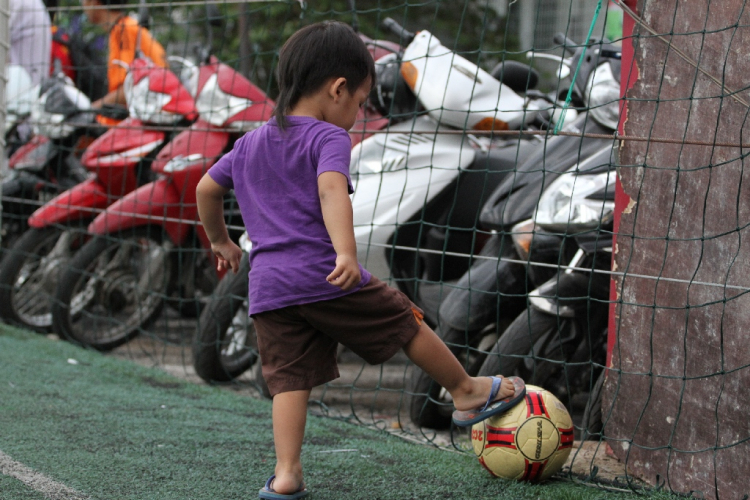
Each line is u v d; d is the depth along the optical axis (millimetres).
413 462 6766
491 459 6215
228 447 7012
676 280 6043
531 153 8750
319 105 5617
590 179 7555
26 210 13797
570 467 6512
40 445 6828
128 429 7484
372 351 5543
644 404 6469
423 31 9562
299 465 5605
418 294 9469
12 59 15500
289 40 5734
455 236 9617
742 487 5609
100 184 11984
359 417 9062
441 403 8023
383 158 9320
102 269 11984
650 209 6398
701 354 5953
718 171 5836
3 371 9727
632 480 6387
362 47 5688
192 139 11156
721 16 5836
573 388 7781
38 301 13062
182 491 5828
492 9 25719
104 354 11781
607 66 8320
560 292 7391
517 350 7375
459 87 9344
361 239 9086
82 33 16422
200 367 10062
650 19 6391
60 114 13109
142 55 14516
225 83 10844
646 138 6211
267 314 5527
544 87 22219
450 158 9359
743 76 5672
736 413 5668
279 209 5508
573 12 24375
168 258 11828
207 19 11680
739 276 5680
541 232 7184
